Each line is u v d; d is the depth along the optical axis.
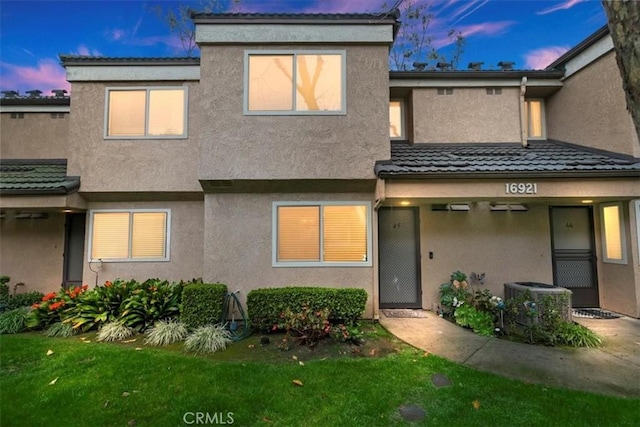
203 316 6.98
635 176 7.29
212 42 7.74
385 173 7.23
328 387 4.62
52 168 10.02
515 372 5.09
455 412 4.06
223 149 7.66
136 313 7.15
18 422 3.90
